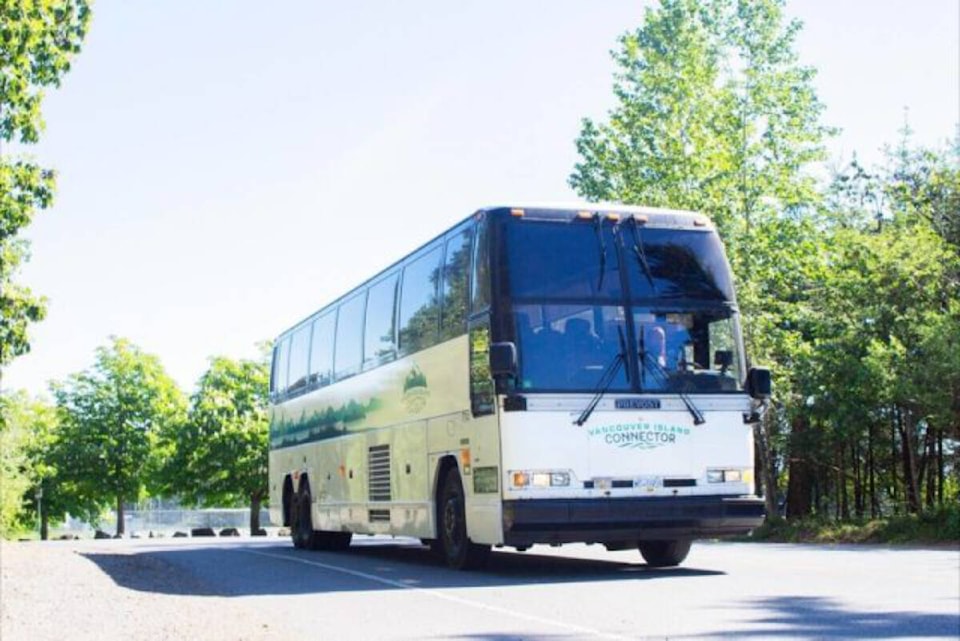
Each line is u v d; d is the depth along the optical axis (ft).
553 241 51.01
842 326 101.14
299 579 55.67
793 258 123.13
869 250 96.53
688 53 130.11
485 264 51.24
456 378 54.54
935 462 115.96
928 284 93.40
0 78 70.08
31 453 259.60
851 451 124.16
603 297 50.80
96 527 290.97
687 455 50.29
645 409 50.03
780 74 130.72
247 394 261.65
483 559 55.31
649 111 128.77
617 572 53.93
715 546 83.30
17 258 81.15
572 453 48.98
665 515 49.47
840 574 49.73
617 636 31.58
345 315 75.92
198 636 33.50
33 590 50.65
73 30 72.02
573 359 49.80
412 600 43.50
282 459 93.56
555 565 60.08
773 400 113.19
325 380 80.59
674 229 52.65
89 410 263.49
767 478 115.96
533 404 48.93
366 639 32.76
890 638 29.66
